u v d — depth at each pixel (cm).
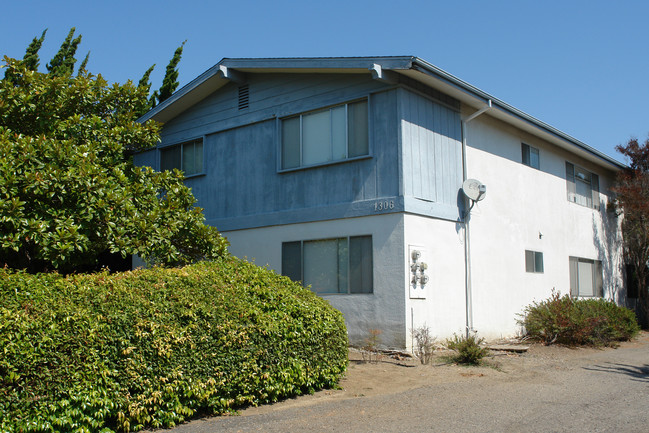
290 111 1367
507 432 641
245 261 880
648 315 2033
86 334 584
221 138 1516
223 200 1488
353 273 1220
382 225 1186
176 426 657
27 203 826
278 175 1377
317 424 672
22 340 543
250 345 728
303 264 1301
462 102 1368
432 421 687
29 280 603
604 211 2056
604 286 1980
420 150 1225
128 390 616
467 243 1329
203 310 686
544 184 1702
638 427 655
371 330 1154
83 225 852
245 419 687
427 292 1198
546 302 1528
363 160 1232
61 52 2183
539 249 1636
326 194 1284
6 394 532
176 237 1003
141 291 656
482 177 1427
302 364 793
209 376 685
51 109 1051
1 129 913
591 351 1322
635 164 2036
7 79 1045
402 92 1194
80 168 860
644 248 2020
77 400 571
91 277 660
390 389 866
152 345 634
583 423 675
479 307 1357
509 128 1566
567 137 1680
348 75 1271
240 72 1452
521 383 921
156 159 1667
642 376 1001
